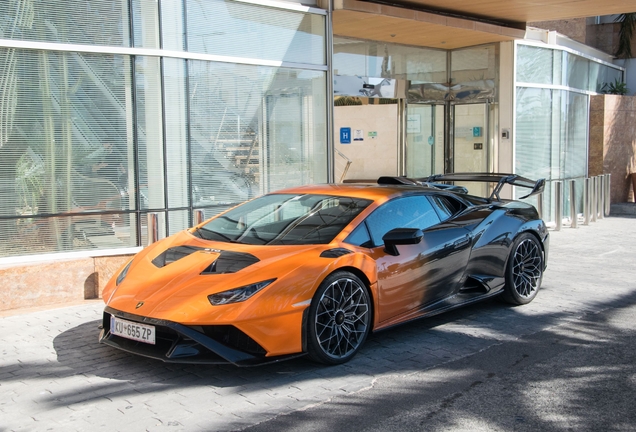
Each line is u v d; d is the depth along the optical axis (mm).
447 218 5668
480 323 5656
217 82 7906
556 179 13062
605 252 9438
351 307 4605
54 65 6703
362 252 4742
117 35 7078
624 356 4707
